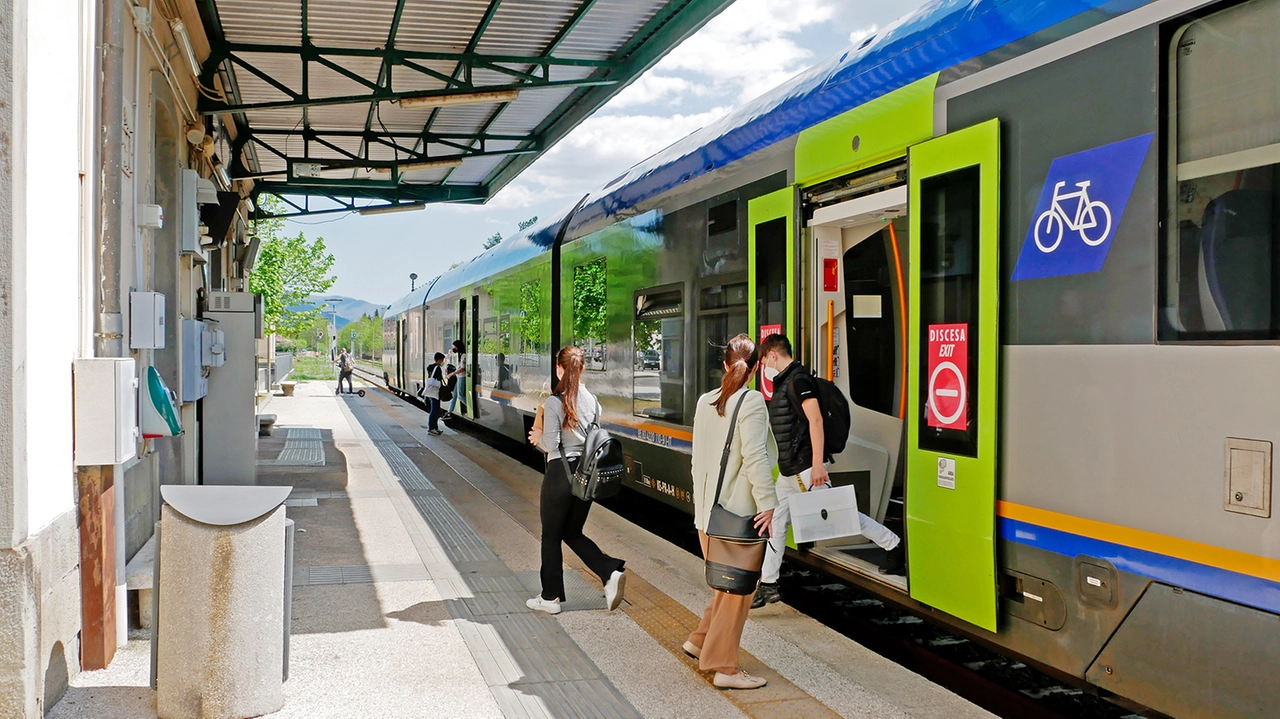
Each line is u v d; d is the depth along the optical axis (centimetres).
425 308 2609
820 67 618
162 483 770
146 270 653
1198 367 329
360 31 1066
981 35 445
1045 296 395
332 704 431
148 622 526
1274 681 301
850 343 609
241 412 887
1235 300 319
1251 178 316
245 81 1297
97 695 432
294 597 614
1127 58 363
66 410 441
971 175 439
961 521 437
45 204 412
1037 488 395
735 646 457
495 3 976
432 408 1794
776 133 630
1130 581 351
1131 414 353
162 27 736
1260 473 306
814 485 543
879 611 645
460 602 605
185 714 404
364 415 2327
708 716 421
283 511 424
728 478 457
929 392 462
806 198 598
